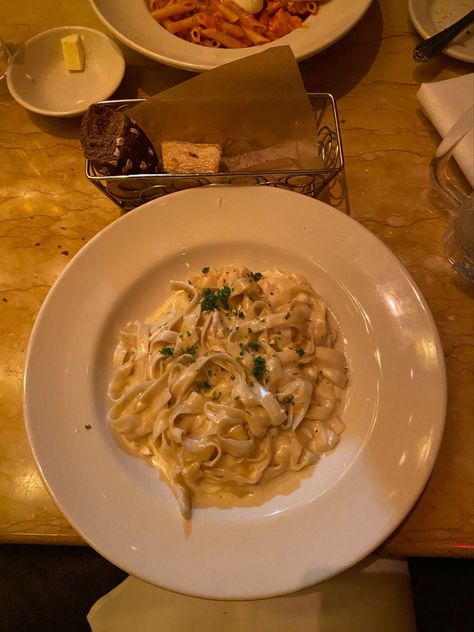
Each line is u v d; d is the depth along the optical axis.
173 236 0.38
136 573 0.29
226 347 0.36
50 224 0.42
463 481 0.34
